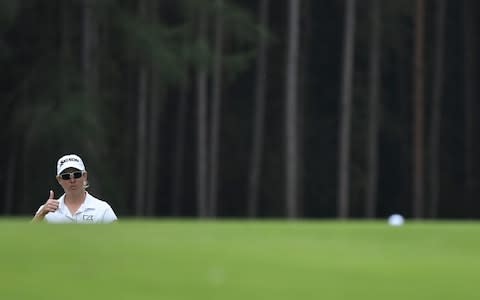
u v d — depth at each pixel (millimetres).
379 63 157750
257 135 146125
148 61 121812
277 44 156750
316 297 12750
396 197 166625
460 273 14438
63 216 27156
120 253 14844
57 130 108500
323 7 161250
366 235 17922
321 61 160750
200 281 13289
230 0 136375
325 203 157875
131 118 142250
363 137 156750
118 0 122312
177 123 156000
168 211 157750
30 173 110250
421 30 143125
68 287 12906
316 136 158625
